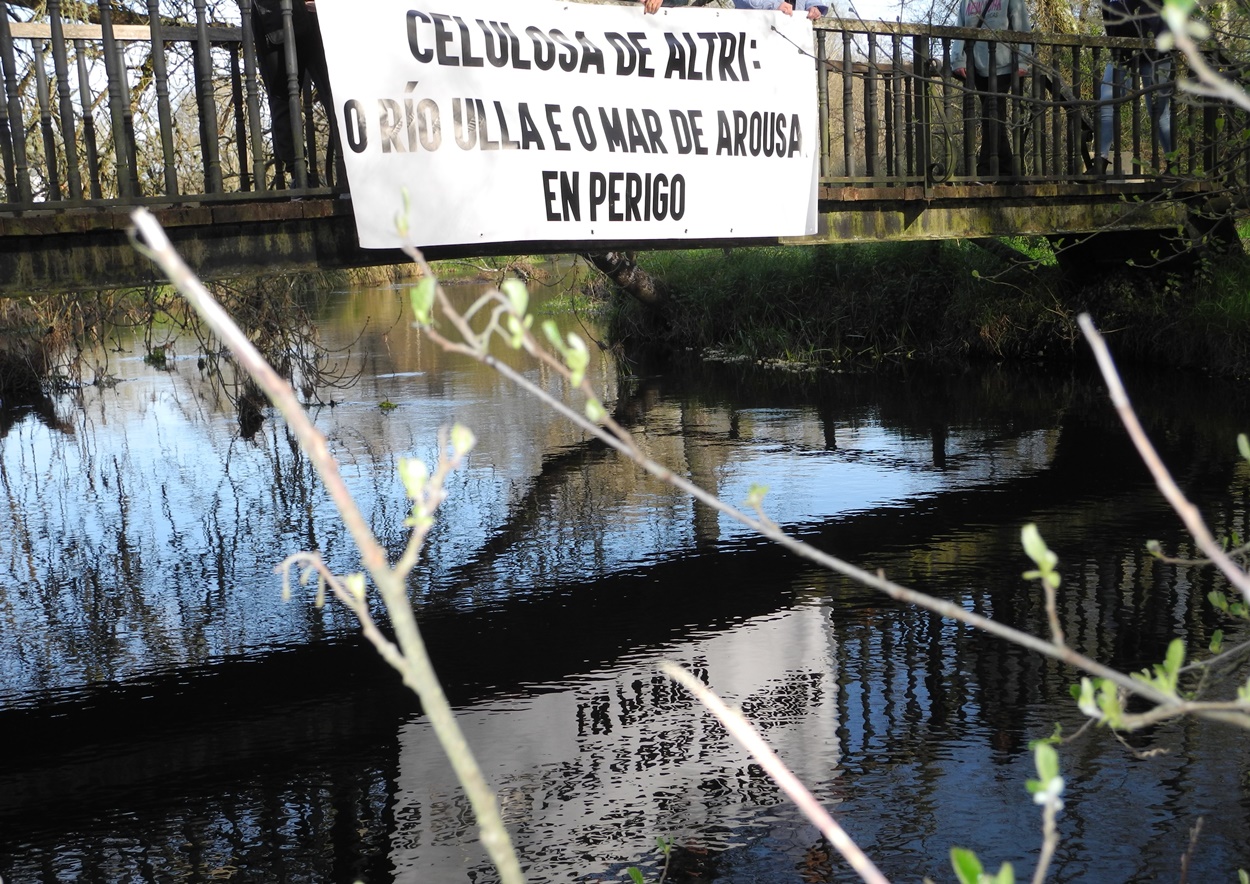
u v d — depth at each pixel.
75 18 10.24
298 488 7.70
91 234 5.38
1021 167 8.64
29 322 12.98
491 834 0.79
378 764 3.79
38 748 4.00
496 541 6.32
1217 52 6.16
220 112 10.66
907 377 11.31
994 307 11.97
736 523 6.43
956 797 3.31
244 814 3.48
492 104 5.94
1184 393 9.32
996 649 4.46
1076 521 6.05
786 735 3.80
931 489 6.88
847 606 5.06
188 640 5.02
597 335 15.84
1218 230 10.27
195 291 0.70
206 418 10.57
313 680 4.55
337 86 5.51
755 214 6.84
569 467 8.00
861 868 0.83
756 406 10.09
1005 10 9.00
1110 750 3.54
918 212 7.96
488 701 4.23
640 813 3.33
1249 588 0.90
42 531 6.86
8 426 10.61
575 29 6.17
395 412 10.27
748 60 6.73
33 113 10.16
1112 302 10.95
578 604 5.27
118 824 3.45
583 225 6.27
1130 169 10.33
